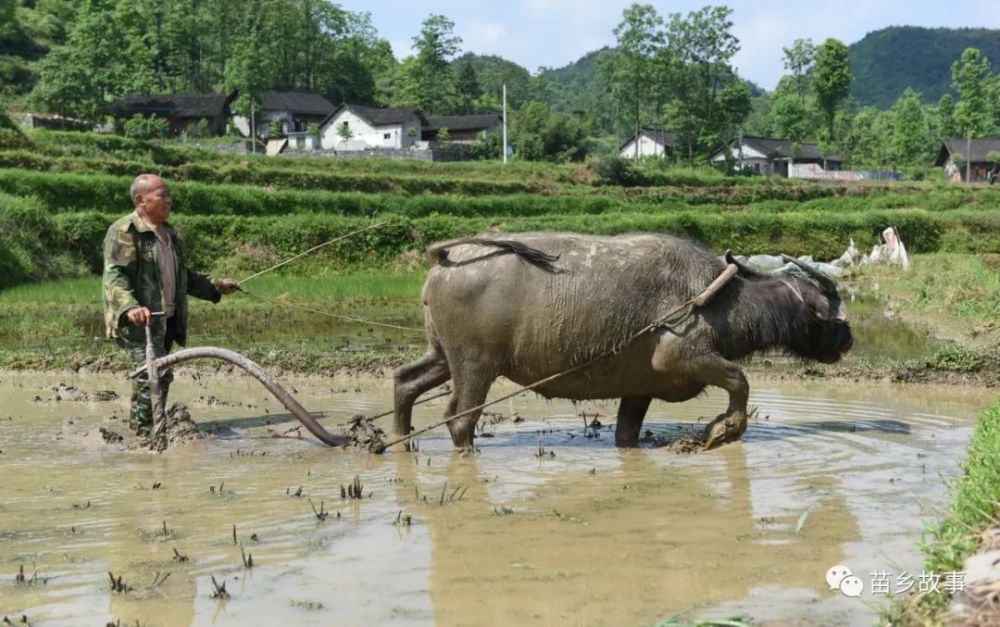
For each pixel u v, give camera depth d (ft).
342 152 234.17
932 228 144.56
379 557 19.90
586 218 136.46
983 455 21.07
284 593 17.89
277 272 108.78
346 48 398.01
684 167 254.88
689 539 20.98
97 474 27.78
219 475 27.53
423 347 57.98
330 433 32.09
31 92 276.00
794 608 16.90
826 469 27.32
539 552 20.16
